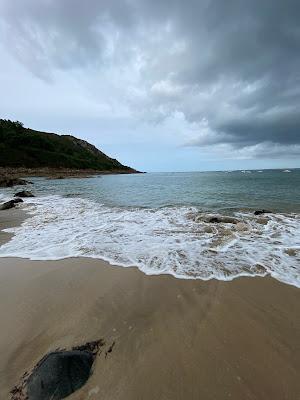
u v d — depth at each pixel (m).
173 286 4.36
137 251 6.14
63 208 13.19
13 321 3.42
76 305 3.79
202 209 12.23
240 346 2.90
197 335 3.10
